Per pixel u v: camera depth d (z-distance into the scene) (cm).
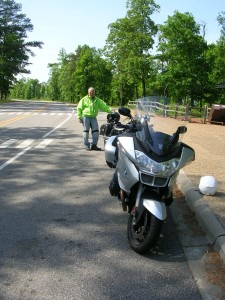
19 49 8025
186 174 798
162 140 449
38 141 1331
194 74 4359
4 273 405
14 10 7994
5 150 1128
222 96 4647
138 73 5484
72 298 365
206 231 525
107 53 5828
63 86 10569
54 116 2755
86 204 636
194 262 447
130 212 483
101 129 813
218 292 385
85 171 870
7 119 2398
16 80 8906
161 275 414
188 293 382
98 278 402
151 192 451
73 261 436
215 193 661
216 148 1201
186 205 636
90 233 516
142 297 371
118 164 491
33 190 709
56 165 927
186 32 4284
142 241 457
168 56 4459
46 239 492
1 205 621
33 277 399
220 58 4997
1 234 504
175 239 510
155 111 529
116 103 8738
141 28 5550
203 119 2467
